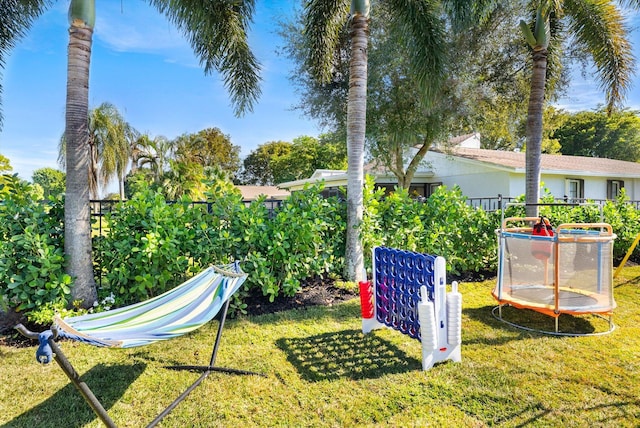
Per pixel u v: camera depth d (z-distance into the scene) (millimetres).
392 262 3707
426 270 3268
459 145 17391
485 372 3086
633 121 28906
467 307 4855
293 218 5094
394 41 10086
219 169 5359
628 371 3084
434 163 17078
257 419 2494
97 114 22391
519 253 4332
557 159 16828
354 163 5605
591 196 15531
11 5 5844
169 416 2521
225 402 2693
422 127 12242
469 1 6441
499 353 3457
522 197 7512
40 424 2439
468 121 12242
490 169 13961
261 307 4816
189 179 18234
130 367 3215
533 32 7344
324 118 12625
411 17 6121
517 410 2547
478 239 6637
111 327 2498
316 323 4258
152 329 2525
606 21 6754
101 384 2936
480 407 2590
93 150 22609
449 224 6324
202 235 4727
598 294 4070
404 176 14266
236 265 4016
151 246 4207
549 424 2395
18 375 3064
